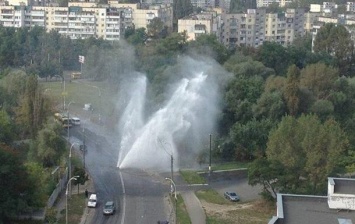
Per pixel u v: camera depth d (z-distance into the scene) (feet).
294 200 283.18
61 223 429.38
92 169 575.79
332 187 277.85
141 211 465.88
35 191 423.64
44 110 619.67
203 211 468.75
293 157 480.23
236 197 501.56
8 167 403.13
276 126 626.64
